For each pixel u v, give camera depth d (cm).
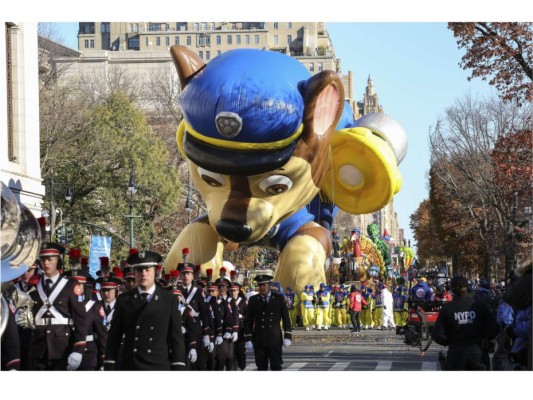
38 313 1326
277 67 2528
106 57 10194
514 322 1433
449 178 5828
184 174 7106
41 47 6244
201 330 1802
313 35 16512
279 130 2469
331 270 4512
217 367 1984
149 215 5753
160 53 10694
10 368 1181
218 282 1959
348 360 2358
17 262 1166
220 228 2645
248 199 2636
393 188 3120
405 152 3362
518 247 4994
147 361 1134
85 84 7469
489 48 2791
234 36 16100
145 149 5616
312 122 2577
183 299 1689
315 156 2641
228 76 2444
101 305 1523
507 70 2886
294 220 3328
